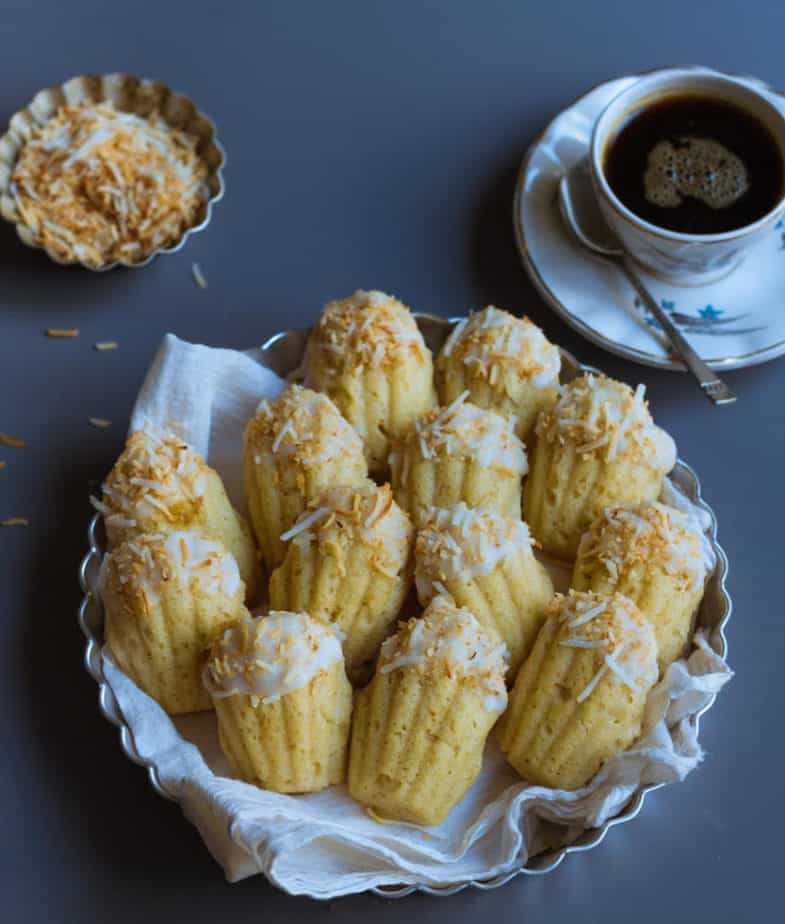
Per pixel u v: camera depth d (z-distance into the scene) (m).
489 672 0.61
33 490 0.73
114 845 0.66
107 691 0.64
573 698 0.61
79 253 0.77
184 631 0.63
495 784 0.64
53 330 0.76
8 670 0.69
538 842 0.63
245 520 0.69
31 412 0.75
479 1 0.85
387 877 0.61
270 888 0.65
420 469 0.66
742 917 0.65
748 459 0.74
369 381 0.68
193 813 0.62
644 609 0.63
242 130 0.81
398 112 0.82
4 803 0.66
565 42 0.84
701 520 0.67
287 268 0.78
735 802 0.67
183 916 0.64
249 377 0.70
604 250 0.75
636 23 0.84
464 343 0.69
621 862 0.65
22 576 0.71
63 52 0.83
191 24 0.84
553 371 0.68
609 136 0.74
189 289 0.78
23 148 0.79
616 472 0.66
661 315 0.73
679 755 0.61
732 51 0.84
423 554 0.63
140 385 0.76
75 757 0.67
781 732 0.68
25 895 0.65
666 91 0.75
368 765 0.61
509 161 0.81
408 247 0.79
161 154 0.79
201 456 0.69
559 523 0.67
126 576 0.63
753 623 0.70
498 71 0.83
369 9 0.85
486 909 0.65
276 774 0.62
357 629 0.64
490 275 0.78
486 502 0.66
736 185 0.74
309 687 0.61
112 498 0.65
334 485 0.66
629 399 0.66
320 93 0.83
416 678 0.61
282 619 0.61
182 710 0.65
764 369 0.76
